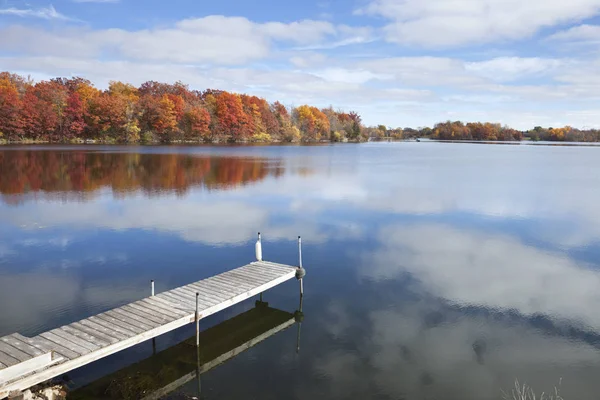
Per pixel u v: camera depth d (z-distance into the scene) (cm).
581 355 955
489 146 13188
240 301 1207
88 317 1042
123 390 813
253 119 12450
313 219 2252
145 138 9731
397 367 899
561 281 1405
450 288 1338
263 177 4028
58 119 8769
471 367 902
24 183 3394
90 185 3344
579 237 1948
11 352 798
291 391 816
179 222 2153
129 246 1744
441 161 6438
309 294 1291
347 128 16325
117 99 9544
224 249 1709
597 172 4831
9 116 8106
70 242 1795
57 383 821
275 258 1609
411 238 1903
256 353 956
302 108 14625
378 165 5569
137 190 3144
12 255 1627
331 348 977
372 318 1130
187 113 10419
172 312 1014
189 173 4209
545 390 827
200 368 898
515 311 1177
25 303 1199
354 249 1731
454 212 2472
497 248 1769
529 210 2555
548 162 6353
